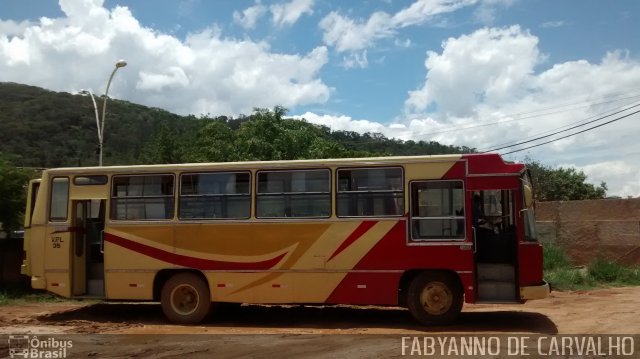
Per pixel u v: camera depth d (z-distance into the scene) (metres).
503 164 10.48
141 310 13.02
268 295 10.88
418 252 10.44
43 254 11.70
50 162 43.75
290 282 10.81
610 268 18.02
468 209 10.41
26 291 15.96
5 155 17.33
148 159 37.31
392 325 10.77
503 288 10.45
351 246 10.66
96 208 12.24
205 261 11.10
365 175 10.80
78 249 11.83
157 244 11.30
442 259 10.36
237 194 11.16
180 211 11.30
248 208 11.09
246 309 12.97
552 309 12.66
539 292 10.12
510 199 10.82
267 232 10.95
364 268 10.60
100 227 12.14
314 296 10.73
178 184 11.38
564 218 22.50
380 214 10.66
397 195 10.65
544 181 37.81
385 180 10.73
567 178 38.16
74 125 55.78
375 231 10.61
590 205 21.95
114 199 11.56
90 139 52.91
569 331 9.97
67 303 14.51
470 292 10.23
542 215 23.11
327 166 10.91
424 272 10.58
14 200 16.41
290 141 26.14
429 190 10.59
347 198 10.80
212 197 11.25
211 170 11.30
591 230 20.20
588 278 17.56
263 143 25.69
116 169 11.59
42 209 11.81
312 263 10.77
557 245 20.72
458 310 10.48
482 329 10.23
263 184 11.12
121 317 12.09
